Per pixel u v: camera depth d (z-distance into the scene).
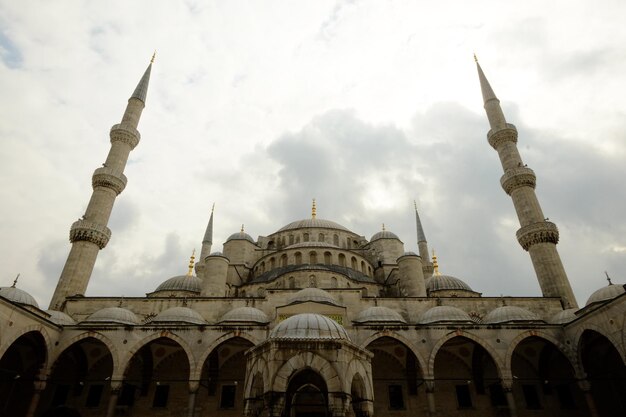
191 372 31.61
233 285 49.81
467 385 36.78
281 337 13.66
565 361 36.38
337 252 50.88
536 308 40.69
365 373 14.59
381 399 36.12
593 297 33.84
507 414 35.22
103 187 48.28
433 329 33.09
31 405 30.30
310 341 13.45
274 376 12.86
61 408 11.21
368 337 32.88
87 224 44.56
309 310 34.78
